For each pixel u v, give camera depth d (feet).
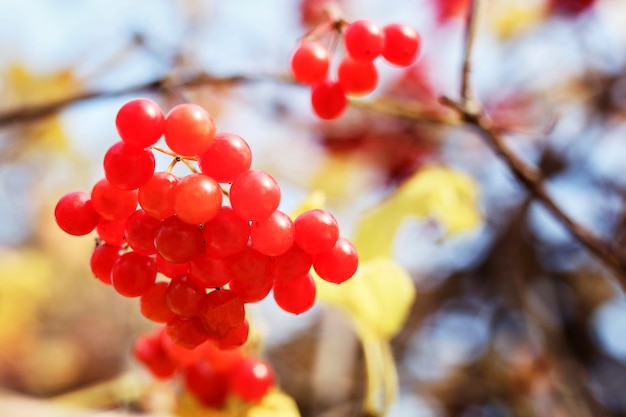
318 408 2.04
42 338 2.47
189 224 0.94
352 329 2.13
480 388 2.09
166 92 1.42
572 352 2.08
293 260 0.95
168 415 1.34
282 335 2.23
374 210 1.27
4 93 2.01
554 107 2.15
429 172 1.29
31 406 1.46
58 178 2.40
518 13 2.19
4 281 2.39
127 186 0.93
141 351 1.19
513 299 2.13
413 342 2.20
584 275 2.18
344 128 2.17
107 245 1.00
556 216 1.25
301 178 2.17
